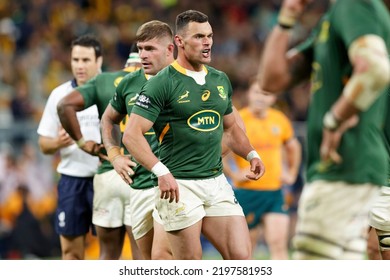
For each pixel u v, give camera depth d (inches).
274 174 1523.1
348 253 685.3
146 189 991.0
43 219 2103.8
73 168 1203.2
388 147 926.4
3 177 2081.7
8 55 2967.5
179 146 876.6
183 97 862.5
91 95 1076.5
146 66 965.2
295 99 2819.9
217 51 3257.9
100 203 1127.6
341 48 666.8
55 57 3011.8
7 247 2001.7
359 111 632.4
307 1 647.8
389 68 624.7
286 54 669.9
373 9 650.2
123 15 3319.4
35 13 3132.4
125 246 1302.9
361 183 670.5
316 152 681.6
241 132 954.7
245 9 3430.1
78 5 3262.8
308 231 683.4
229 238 888.9
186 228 876.0
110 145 962.1
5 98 2834.6
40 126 1221.7
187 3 3425.2
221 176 909.2
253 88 1563.7
